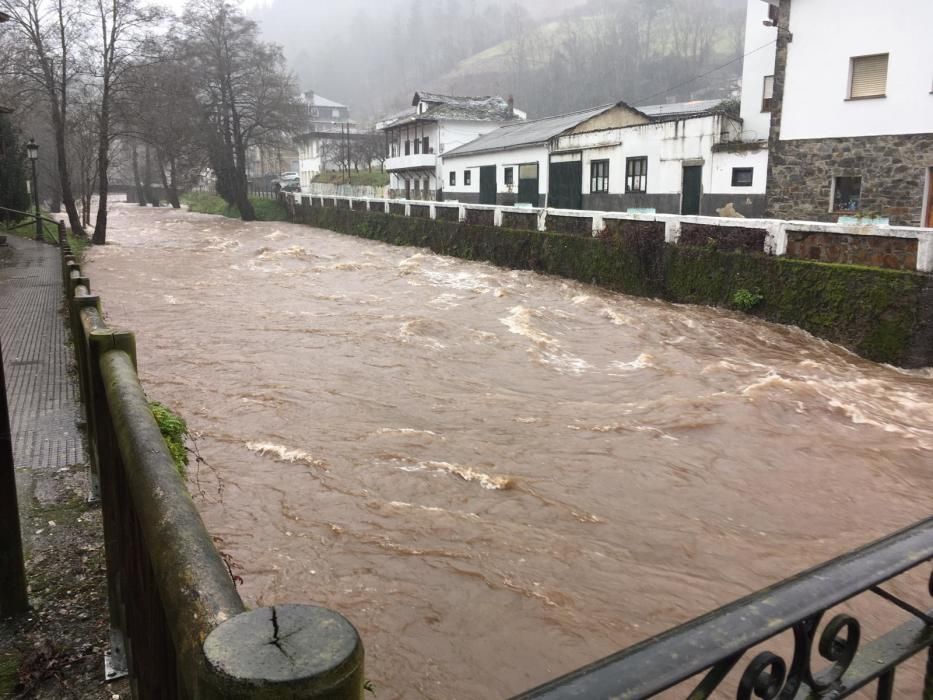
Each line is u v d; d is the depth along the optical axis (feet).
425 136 143.64
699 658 3.22
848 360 38.78
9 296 41.42
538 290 58.85
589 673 3.04
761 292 46.21
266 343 40.50
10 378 23.73
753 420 28.81
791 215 61.26
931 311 36.91
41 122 128.67
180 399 30.09
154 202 208.13
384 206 104.63
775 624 3.53
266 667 2.19
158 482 4.73
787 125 60.49
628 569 18.17
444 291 59.11
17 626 9.39
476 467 23.70
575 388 33.47
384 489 21.97
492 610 16.35
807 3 57.93
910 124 53.16
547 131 105.70
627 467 24.22
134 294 56.80
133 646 6.70
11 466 9.23
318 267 74.74
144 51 100.32
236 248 94.58
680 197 80.28
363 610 16.21
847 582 3.93
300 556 18.20
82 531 12.27
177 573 3.59
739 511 21.45
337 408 29.37
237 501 20.90
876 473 24.32
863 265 40.70
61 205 179.42
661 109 133.39
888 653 4.93
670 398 31.48
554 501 21.59
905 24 52.49
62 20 94.53
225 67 139.95
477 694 13.98
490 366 36.91
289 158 316.81
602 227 60.80
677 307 50.65
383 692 13.89
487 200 116.88
